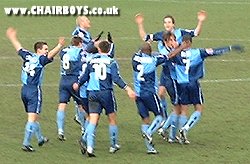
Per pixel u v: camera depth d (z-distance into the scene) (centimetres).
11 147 4159
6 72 5859
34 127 4081
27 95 4091
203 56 4231
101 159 3959
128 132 4491
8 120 4709
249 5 8694
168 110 4922
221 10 8381
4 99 5172
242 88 5491
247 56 6431
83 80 4000
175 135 4306
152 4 8706
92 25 7575
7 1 8675
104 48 3978
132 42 6869
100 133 4481
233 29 7462
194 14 8138
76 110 4616
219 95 5300
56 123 4678
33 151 4094
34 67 4091
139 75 4044
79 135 4441
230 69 6019
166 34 4297
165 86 4300
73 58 4378
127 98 5225
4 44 6725
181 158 3991
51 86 5512
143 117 4084
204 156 4031
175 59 4216
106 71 3962
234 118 4781
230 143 4278
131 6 8550
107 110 4019
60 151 4106
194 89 4219
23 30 7344
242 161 3953
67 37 7069
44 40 6938
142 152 4103
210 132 4494
